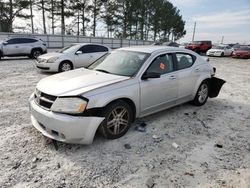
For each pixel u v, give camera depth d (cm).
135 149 360
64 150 351
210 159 339
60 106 333
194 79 532
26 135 395
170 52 486
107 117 364
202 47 3191
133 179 290
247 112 552
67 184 277
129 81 392
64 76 412
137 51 470
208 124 468
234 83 941
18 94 654
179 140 395
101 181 285
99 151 351
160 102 457
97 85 362
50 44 3086
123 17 4741
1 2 3403
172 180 289
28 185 274
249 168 319
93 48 1087
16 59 1631
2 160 320
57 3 3772
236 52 2531
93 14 4284
